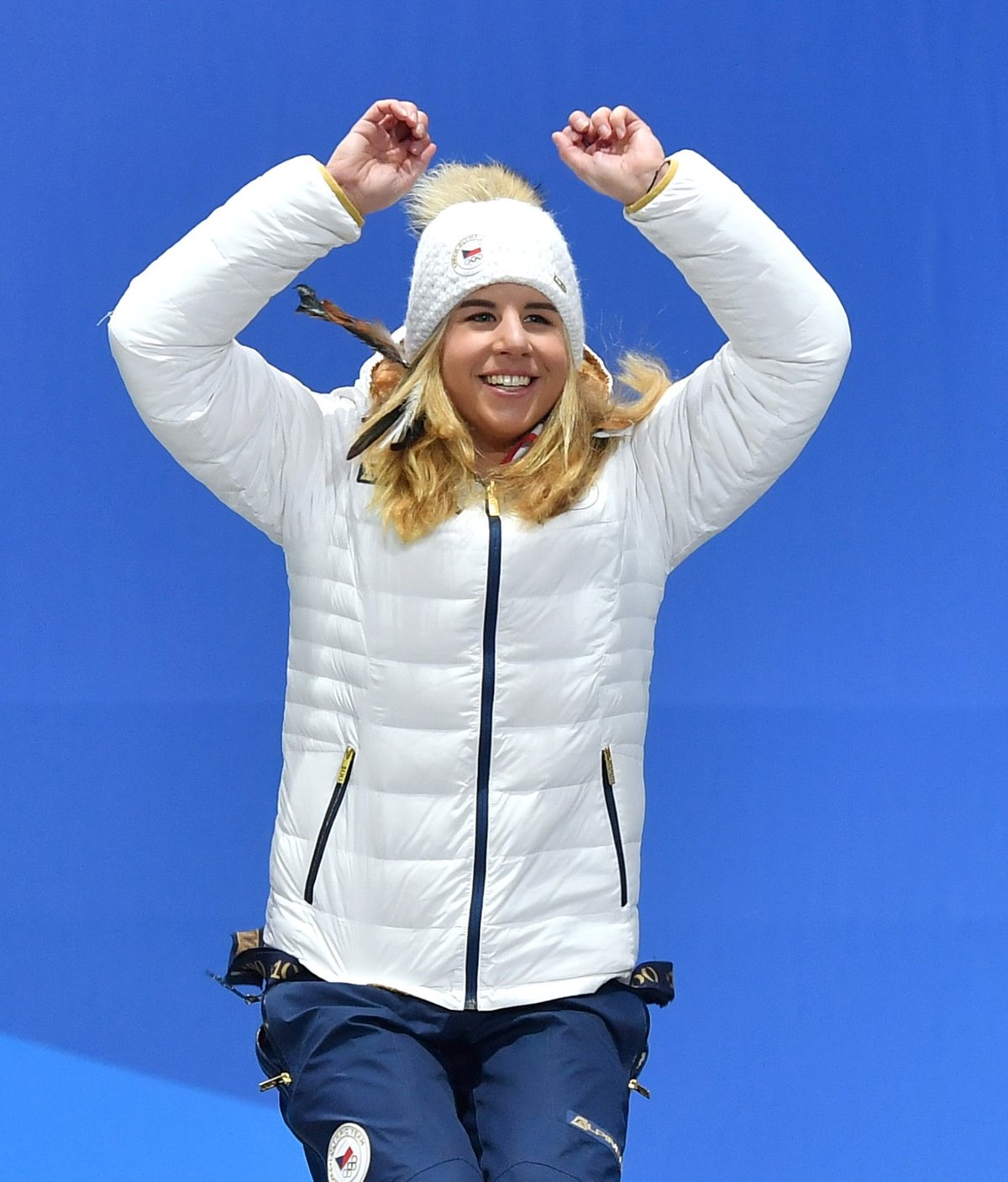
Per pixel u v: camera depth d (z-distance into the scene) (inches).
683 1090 400.8
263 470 269.0
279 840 273.3
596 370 293.0
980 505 463.2
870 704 456.4
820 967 428.8
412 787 258.4
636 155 253.6
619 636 269.4
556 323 269.0
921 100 464.8
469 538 259.0
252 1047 415.5
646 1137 386.9
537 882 260.1
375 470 265.0
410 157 260.8
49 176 448.1
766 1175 378.3
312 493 273.0
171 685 446.9
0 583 444.1
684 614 456.8
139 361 252.8
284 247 252.2
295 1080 255.3
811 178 461.7
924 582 460.8
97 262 449.7
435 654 258.4
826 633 458.6
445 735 258.5
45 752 440.1
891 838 448.8
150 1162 374.0
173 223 451.2
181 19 450.0
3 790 436.8
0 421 447.2
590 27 457.1
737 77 460.8
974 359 464.8
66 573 446.3
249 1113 394.9
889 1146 382.9
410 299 277.0
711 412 271.0
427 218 289.6
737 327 261.3
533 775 259.6
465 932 256.2
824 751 454.0
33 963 422.6
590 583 265.0
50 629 444.8
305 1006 257.9
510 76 456.1
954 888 445.7
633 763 275.6
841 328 261.7
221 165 451.8
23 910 429.4
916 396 463.2
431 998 256.1
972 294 465.1
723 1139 387.5
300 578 274.5
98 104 449.1
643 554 275.7
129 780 441.1
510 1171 233.6
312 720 270.2
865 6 462.3
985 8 465.1
